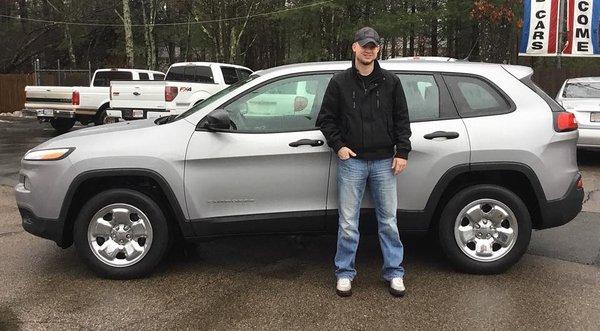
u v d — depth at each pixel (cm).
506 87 461
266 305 404
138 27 3356
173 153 440
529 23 1545
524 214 451
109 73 1720
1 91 2377
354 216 416
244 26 2650
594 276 459
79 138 455
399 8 2645
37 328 366
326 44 2641
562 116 455
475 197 452
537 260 500
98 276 458
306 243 555
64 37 3366
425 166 444
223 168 441
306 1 2558
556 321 376
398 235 423
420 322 375
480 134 445
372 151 405
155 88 1306
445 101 455
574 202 458
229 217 448
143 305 403
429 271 473
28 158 453
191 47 3350
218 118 424
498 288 433
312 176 443
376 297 418
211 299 414
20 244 546
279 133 445
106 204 446
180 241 547
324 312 391
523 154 443
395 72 463
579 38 1518
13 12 3544
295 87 454
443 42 3291
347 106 402
